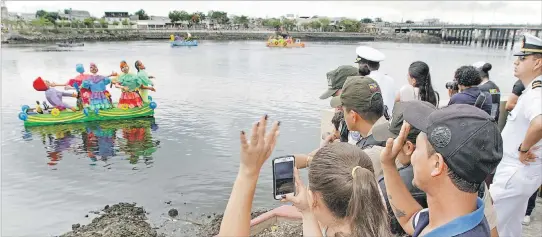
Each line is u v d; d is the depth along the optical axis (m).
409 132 2.21
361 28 153.75
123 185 10.23
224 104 21.64
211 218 8.10
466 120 1.54
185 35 115.75
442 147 1.54
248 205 1.73
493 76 35.00
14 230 7.76
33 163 12.16
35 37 92.75
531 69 3.55
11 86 27.23
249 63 46.22
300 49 79.06
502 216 3.57
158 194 9.55
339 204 1.69
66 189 9.98
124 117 18.23
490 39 107.00
